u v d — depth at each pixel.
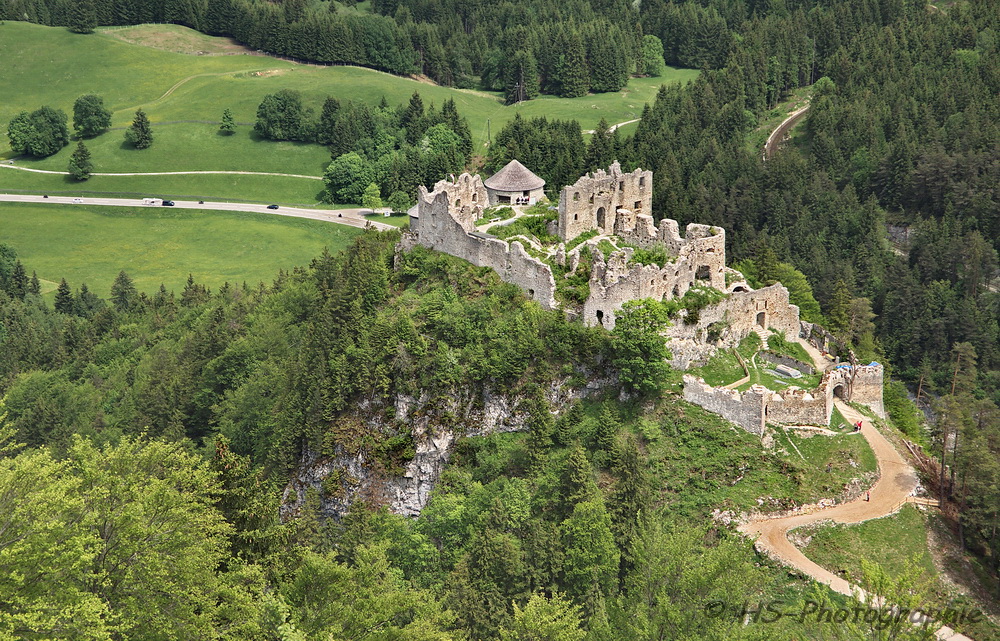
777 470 127.31
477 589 116.19
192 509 88.75
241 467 105.06
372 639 81.75
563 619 92.12
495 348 145.38
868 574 87.31
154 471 89.25
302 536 133.88
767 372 143.88
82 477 81.44
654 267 141.38
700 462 129.38
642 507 121.12
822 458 128.50
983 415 140.12
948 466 130.75
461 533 131.25
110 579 76.50
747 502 123.50
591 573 114.88
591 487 124.19
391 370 148.25
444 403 144.75
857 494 124.69
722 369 144.00
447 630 110.50
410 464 144.00
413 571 128.62
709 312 146.00
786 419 132.75
